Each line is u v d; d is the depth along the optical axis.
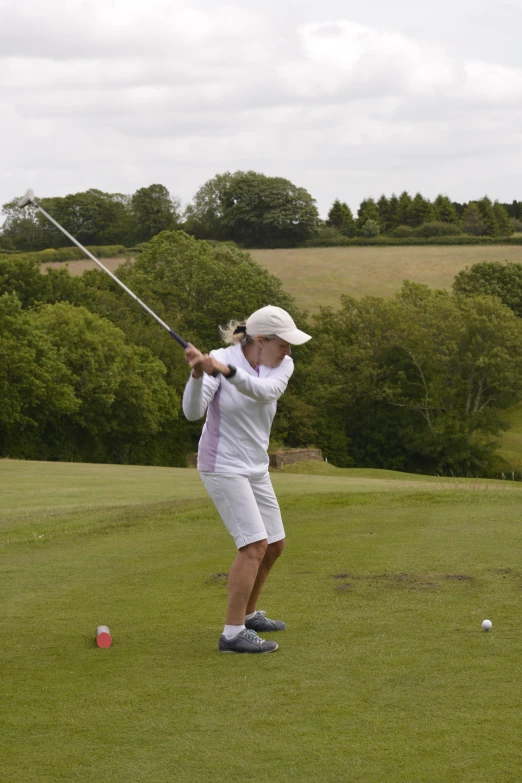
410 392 51.56
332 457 50.22
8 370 38.53
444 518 7.93
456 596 5.06
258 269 56.72
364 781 2.71
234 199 94.38
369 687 3.57
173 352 48.22
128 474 21.83
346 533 7.34
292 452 40.44
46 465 25.66
